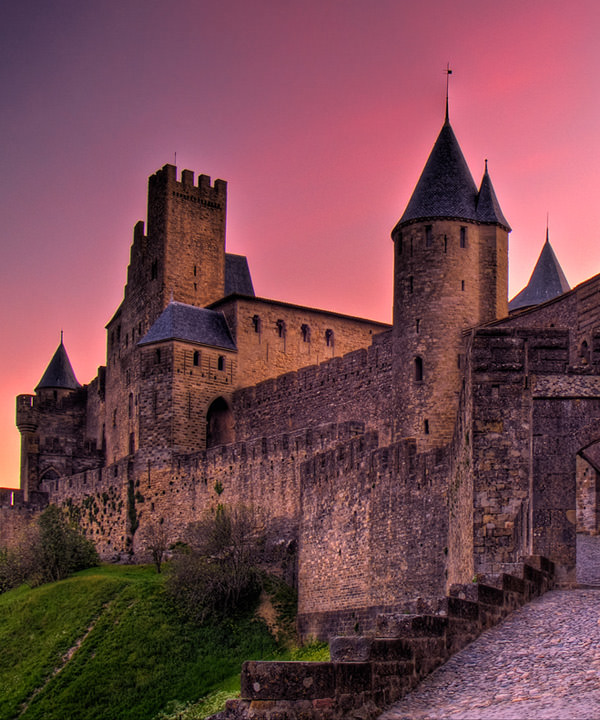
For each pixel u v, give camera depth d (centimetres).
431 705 2108
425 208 6912
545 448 2945
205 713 5575
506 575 2578
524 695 2048
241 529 7100
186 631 6525
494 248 6925
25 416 11088
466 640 2389
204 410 8900
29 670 6475
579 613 2489
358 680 2144
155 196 10125
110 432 10594
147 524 8581
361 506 5994
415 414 6738
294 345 9444
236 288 10481
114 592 7100
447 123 7244
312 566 6425
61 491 9575
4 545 9694
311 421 7994
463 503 3509
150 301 9938
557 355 3012
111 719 5831
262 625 6519
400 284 6950
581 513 5025
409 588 5456
